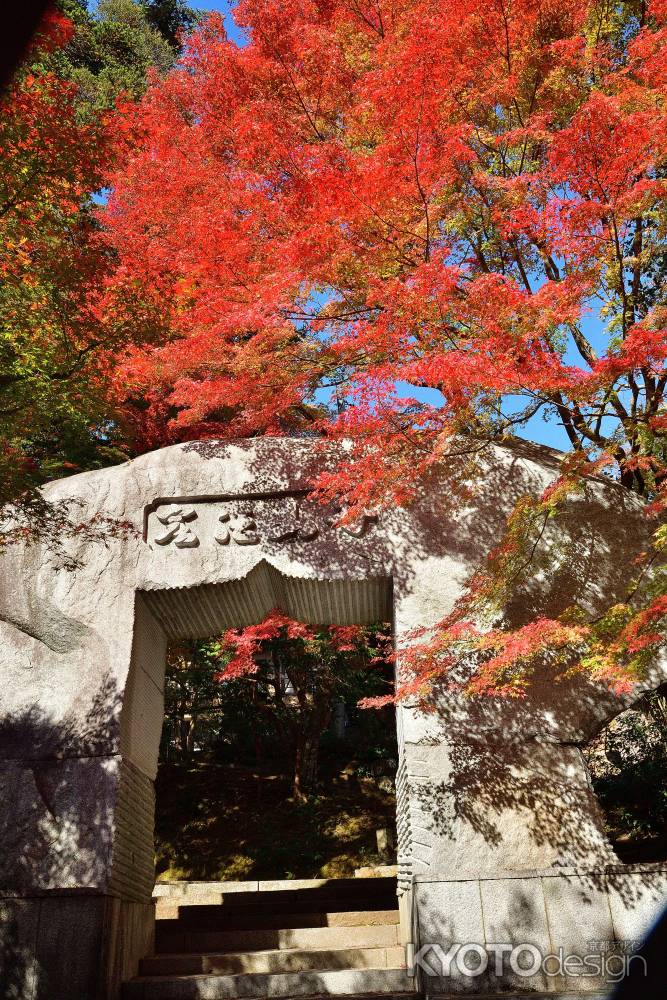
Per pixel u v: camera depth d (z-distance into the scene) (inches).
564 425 391.5
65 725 310.2
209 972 308.7
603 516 336.8
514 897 279.7
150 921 332.2
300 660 655.1
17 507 302.5
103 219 452.4
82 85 749.3
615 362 238.1
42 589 335.3
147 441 540.1
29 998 264.5
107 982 271.6
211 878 607.2
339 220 292.4
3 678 321.4
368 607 364.8
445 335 272.7
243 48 367.9
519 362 250.2
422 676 285.4
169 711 748.0
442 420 285.7
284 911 404.2
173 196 421.7
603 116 238.4
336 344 275.7
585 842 291.7
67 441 347.3
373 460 296.5
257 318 302.2
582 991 263.7
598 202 249.0
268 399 336.2
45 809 294.2
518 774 303.1
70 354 293.9
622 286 305.9
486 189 346.6
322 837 652.1
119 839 295.4
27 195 262.4
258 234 347.6
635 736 593.6
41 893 278.5
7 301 283.7
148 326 305.6
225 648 565.0
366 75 286.2
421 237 307.0
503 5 315.3
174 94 426.9
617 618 276.2
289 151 327.3
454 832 292.7
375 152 279.3
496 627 322.7
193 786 733.9
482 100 340.5
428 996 261.7
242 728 749.9
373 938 337.7
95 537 334.3
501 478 349.7
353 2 362.0
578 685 316.5
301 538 342.0
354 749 831.1
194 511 347.3
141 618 340.2
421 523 343.6
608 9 383.6
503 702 314.7
